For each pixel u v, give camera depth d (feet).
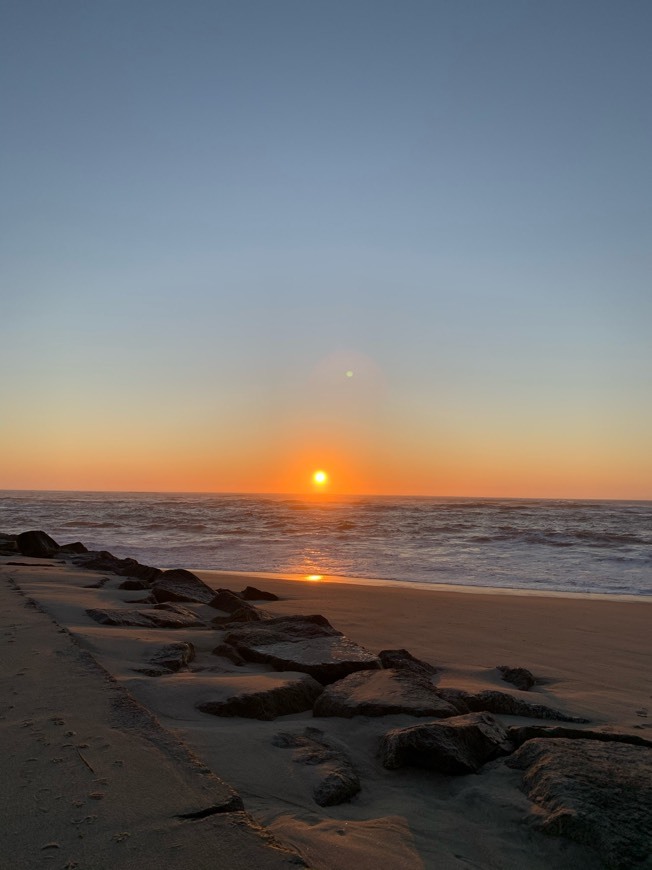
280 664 18.76
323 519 150.10
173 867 7.25
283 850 7.66
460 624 32.27
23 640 17.87
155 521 140.26
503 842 9.75
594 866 8.99
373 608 36.52
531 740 12.74
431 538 95.20
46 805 8.61
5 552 52.06
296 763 11.93
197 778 9.48
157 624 23.77
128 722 11.63
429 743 12.27
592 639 29.50
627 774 10.96
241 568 63.93
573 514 180.45
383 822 10.16
